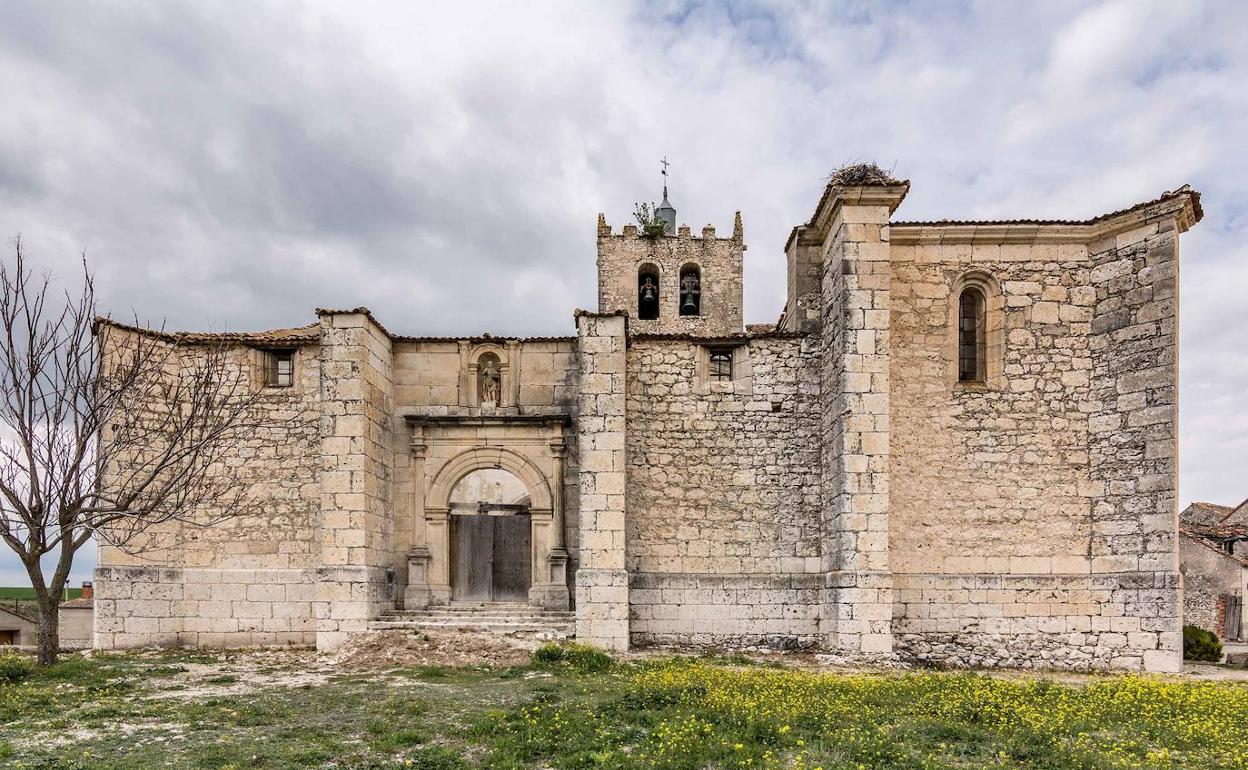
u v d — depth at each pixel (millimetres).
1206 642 20750
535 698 10312
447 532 16875
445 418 16875
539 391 17250
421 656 13555
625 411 15656
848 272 15031
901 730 8492
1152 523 14602
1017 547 15242
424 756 7570
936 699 10195
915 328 15883
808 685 10945
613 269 32531
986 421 15617
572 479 16906
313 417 16734
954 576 15148
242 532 16438
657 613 15898
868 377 14750
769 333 16688
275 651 15352
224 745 7957
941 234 15898
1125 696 10594
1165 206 14797
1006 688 11109
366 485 15414
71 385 12586
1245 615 27656
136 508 14930
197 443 14172
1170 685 11812
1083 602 15000
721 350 17062
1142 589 14625
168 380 16672
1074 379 15656
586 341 15789
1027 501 15367
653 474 16406
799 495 16312
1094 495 15305
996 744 8055
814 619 15836
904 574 15164
